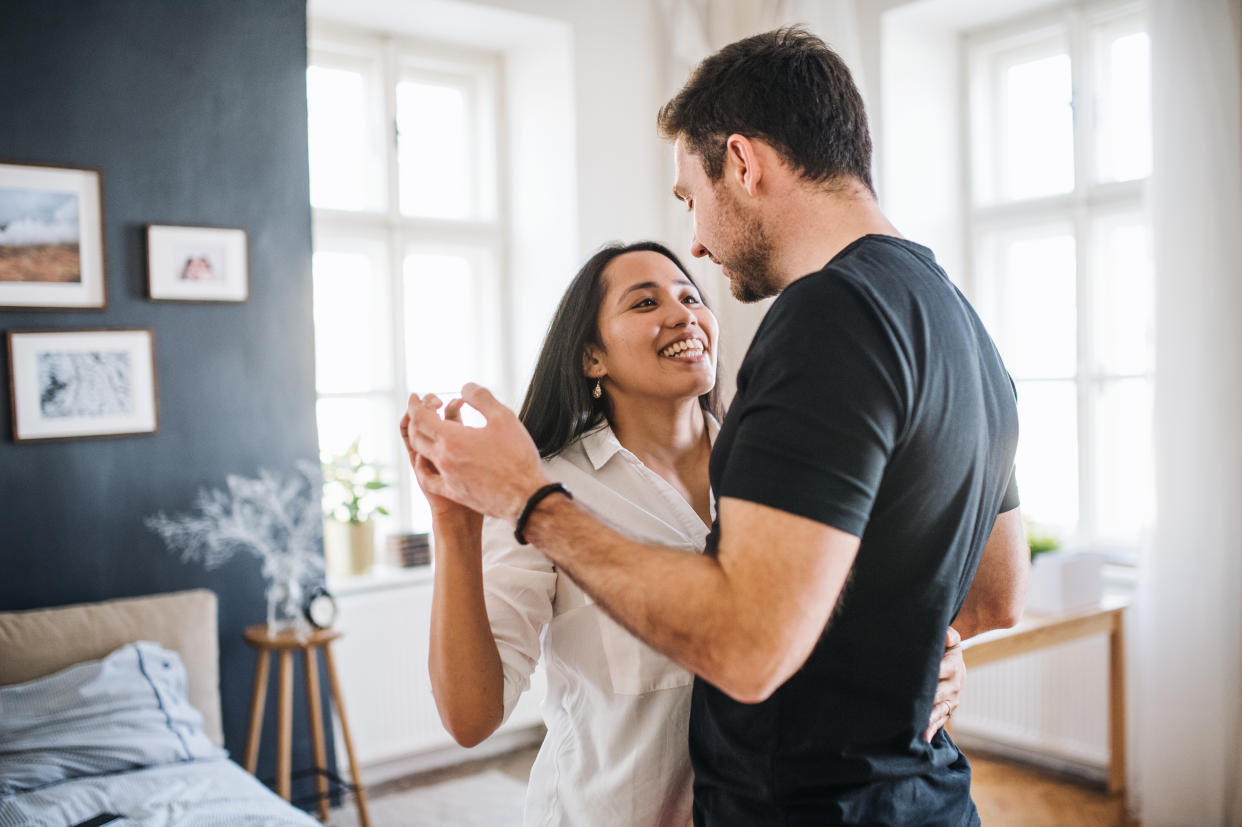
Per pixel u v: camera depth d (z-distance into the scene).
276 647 3.31
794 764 0.97
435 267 4.64
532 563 1.23
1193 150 3.35
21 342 3.23
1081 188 4.14
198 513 3.54
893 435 0.87
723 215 1.06
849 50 4.14
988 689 4.09
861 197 1.03
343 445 4.40
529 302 4.66
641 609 0.85
